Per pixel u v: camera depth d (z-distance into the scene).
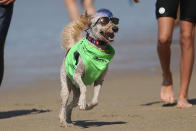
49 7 33.25
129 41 21.38
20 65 16.47
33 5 34.34
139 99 11.20
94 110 9.91
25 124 8.57
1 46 9.52
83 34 8.70
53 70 15.73
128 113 9.45
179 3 9.98
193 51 10.05
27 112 9.97
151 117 8.91
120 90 12.57
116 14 29.06
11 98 11.94
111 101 11.02
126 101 10.98
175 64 16.19
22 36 22.27
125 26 25.88
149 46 20.08
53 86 13.59
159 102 10.73
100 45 7.87
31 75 14.99
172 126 7.88
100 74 7.89
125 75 14.88
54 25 25.38
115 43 20.88
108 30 7.79
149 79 14.15
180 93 10.03
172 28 9.89
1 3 9.34
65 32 8.62
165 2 9.80
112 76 14.77
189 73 10.02
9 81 14.19
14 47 19.70
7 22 9.46
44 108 10.47
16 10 31.61
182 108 9.79
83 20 8.52
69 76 8.14
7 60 17.20
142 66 16.19
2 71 9.72
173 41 20.19
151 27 25.38
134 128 7.84
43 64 16.62
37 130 7.98
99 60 7.80
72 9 9.53
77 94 8.50
